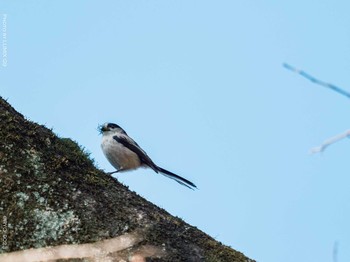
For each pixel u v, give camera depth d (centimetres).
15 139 891
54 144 923
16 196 817
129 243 819
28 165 864
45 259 766
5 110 934
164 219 890
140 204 901
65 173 884
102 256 786
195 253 859
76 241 800
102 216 843
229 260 882
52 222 809
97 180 903
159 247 834
